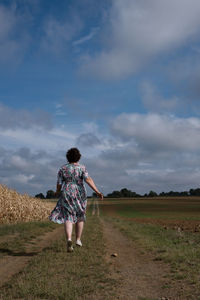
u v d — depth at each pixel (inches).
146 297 138.7
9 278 173.2
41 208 775.7
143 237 374.3
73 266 191.2
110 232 450.3
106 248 271.0
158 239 363.6
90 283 157.8
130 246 296.7
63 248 252.4
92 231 425.7
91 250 249.8
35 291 141.9
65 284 152.2
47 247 267.6
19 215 627.2
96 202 4104.3
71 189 233.9
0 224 550.9
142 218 1149.7
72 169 235.6
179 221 874.1
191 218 1073.5
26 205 708.0
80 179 237.0
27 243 307.7
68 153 242.7
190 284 155.6
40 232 410.6
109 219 982.4
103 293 144.4
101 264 203.2
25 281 158.7
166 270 188.9
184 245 309.6
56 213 233.6
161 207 2486.5
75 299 134.2
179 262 209.5
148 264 209.2
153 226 612.1
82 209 237.5
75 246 263.0
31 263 202.8
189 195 6643.7
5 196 645.9
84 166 240.7
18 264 208.8
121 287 153.9
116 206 2928.2
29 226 469.1
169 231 484.7
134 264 209.3
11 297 136.6
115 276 174.7
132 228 531.8
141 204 3243.1
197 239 373.1
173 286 154.1
